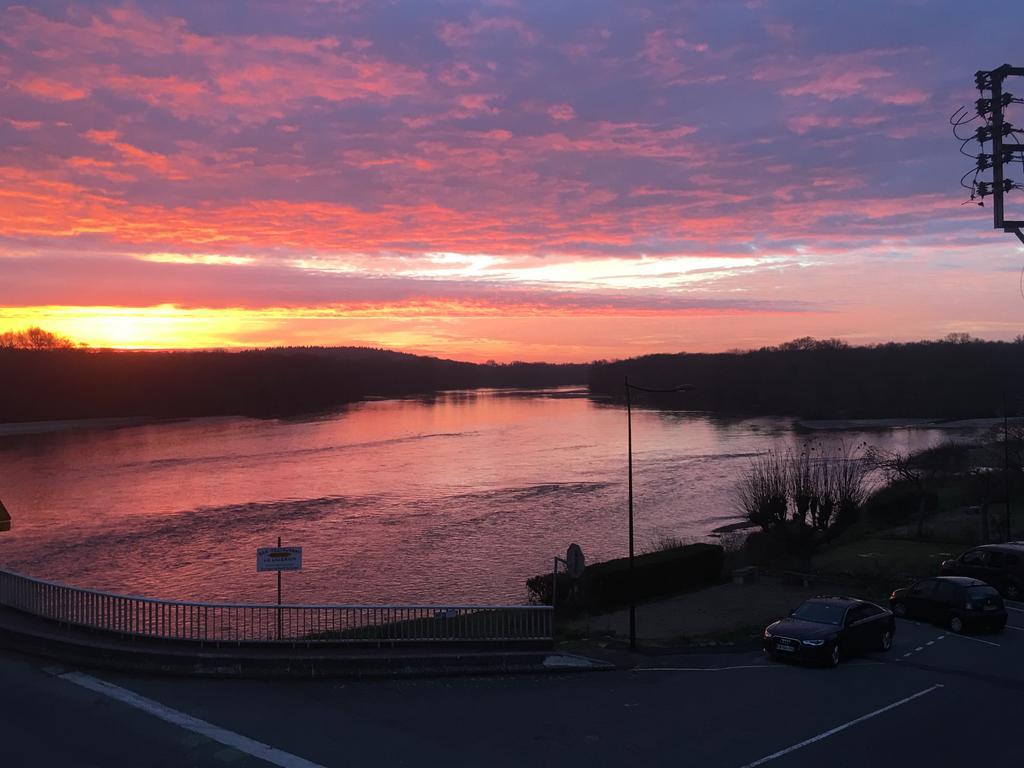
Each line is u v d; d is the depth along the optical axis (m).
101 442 91.94
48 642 14.71
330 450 86.00
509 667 16.19
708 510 55.09
